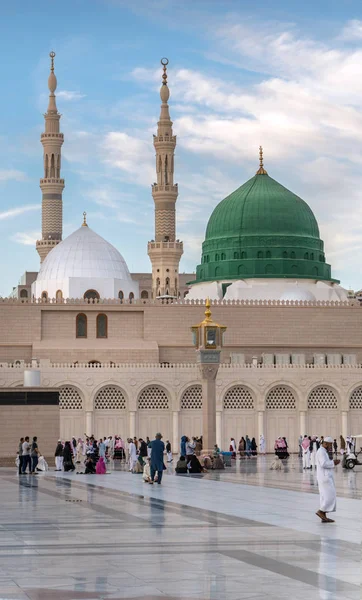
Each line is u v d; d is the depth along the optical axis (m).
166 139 137.25
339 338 111.12
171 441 97.62
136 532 24.58
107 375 96.94
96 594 15.86
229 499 36.22
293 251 124.94
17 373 95.56
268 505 33.38
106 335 108.69
